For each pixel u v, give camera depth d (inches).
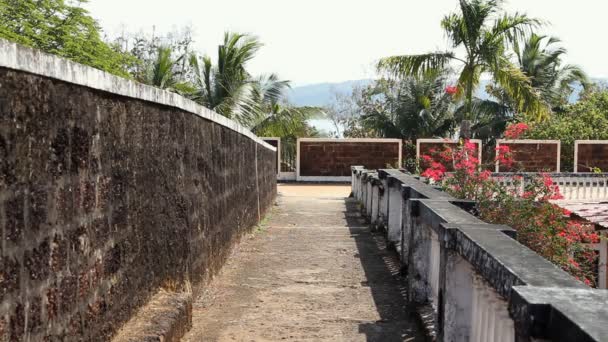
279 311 228.5
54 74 118.5
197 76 944.3
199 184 249.8
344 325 211.8
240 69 949.8
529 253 125.6
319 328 208.1
